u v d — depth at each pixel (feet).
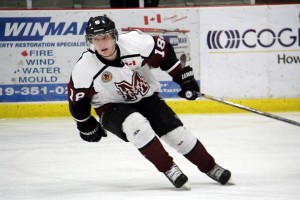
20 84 60.85
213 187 27.22
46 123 55.72
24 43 60.80
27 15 60.70
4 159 37.81
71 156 38.42
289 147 40.37
